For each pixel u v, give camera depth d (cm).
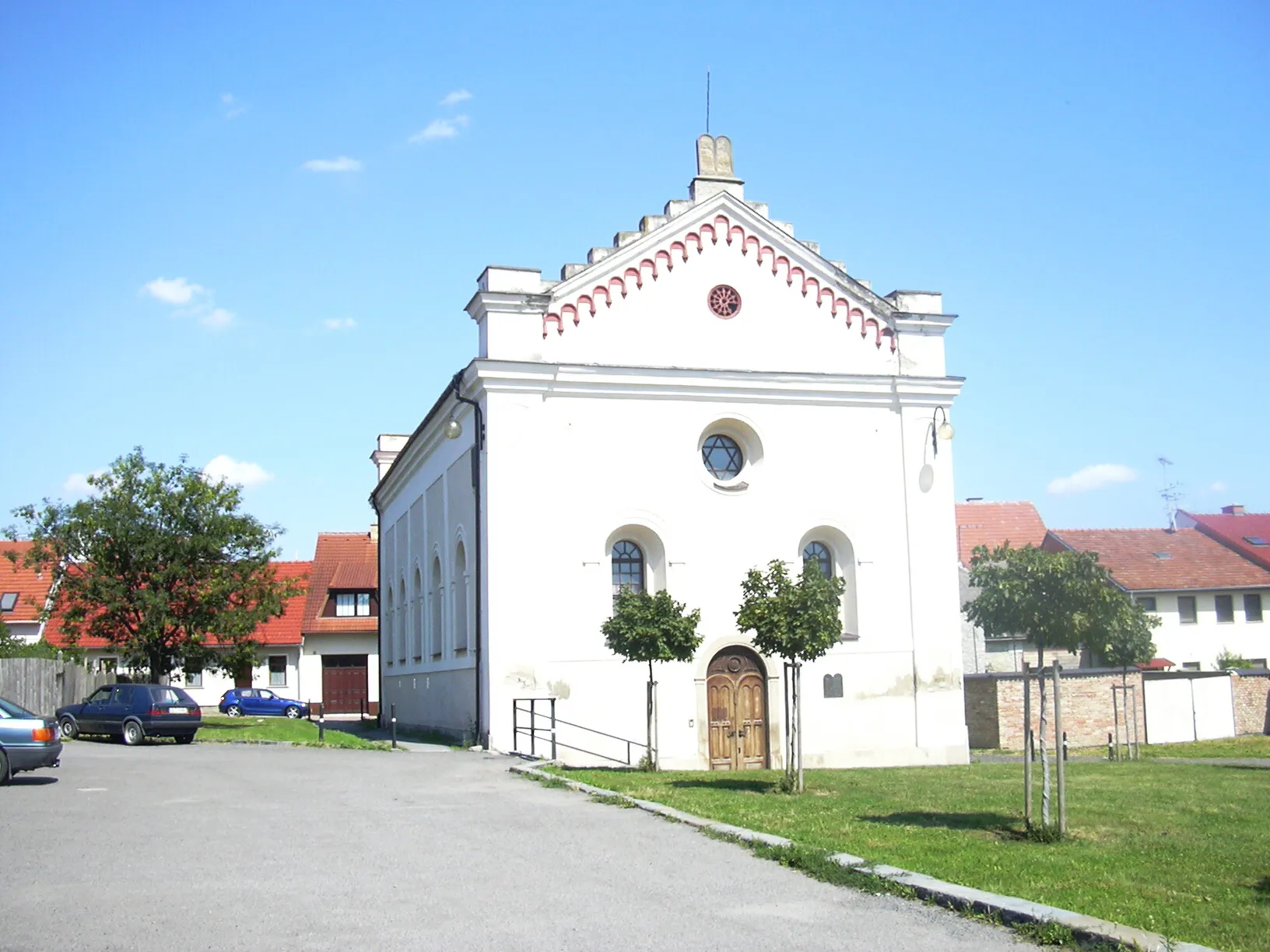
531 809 1598
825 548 3036
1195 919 984
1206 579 5675
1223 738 3812
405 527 4116
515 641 2647
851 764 2892
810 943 913
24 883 1131
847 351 3028
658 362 2866
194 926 961
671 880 1124
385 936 928
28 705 3556
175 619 3631
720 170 3008
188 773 2131
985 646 4847
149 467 3716
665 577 2820
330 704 6222
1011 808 1698
